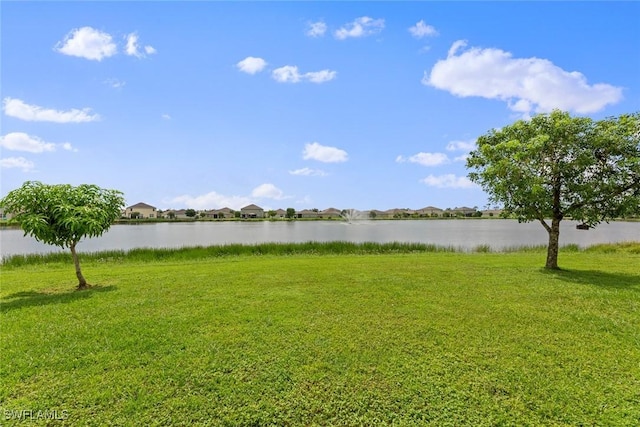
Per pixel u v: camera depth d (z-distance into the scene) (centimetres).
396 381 367
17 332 501
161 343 461
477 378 373
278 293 727
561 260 1258
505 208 1050
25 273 1042
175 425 302
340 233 4325
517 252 1678
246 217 10650
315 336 484
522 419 311
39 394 343
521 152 929
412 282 836
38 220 714
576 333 500
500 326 527
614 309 616
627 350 444
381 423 306
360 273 961
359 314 582
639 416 314
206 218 9856
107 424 302
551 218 1030
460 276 912
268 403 331
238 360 412
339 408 325
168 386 358
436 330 509
